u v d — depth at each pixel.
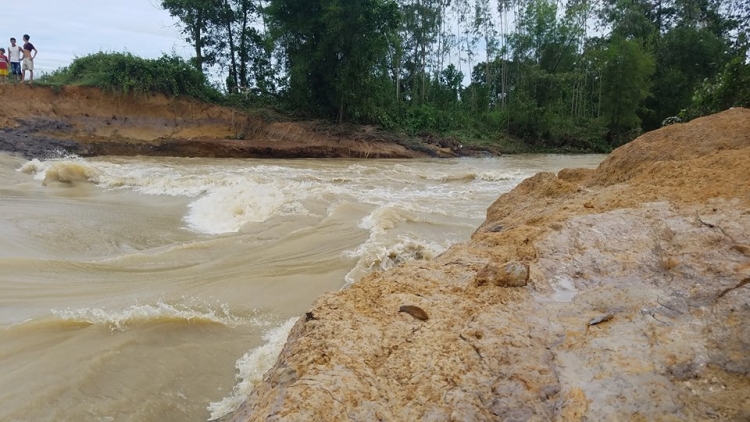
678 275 2.99
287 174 14.97
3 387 3.50
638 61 34.25
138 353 4.04
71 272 5.78
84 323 4.41
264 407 2.26
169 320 4.57
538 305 3.02
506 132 35.09
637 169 5.35
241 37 28.47
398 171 16.72
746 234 3.15
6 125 18.73
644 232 3.61
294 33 25.48
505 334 2.70
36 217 8.21
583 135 34.88
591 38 42.81
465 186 13.37
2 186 10.96
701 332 2.48
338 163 20.08
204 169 15.62
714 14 44.06
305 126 24.64
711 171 4.40
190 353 4.13
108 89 21.62
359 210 9.17
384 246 6.91
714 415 2.01
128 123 21.78
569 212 4.40
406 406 2.23
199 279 5.79
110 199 10.23
